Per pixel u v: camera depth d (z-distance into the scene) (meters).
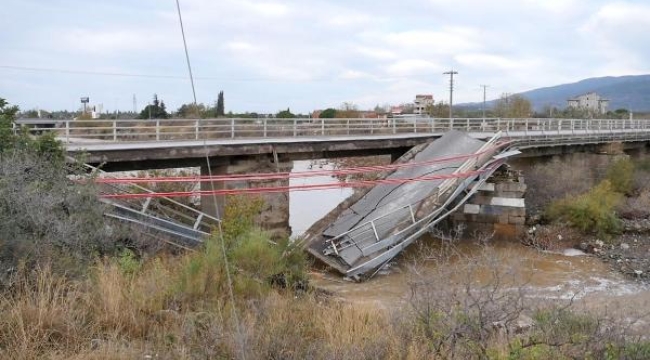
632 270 24.50
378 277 21.48
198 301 9.16
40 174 12.53
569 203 30.95
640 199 37.38
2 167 11.62
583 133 48.69
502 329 7.21
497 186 29.62
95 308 7.85
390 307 11.33
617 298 19.36
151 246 14.29
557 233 28.97
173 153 23.66
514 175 30.36
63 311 7.25
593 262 25.86
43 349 6.47
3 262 8.48
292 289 12.09
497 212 29.47
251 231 13.75
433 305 7.85
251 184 27.17
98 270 9.41
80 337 6.84
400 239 22.88
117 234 12.72
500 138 33.78
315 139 29.91
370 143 32.59
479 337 6.51
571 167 41.88
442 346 6.57
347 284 20.31
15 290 7.85
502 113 103.88
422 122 41.06
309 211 38.38
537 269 24.08
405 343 6.91
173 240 16.28
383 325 8.69
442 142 32.53
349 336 7.79
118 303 7.94
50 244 9.52
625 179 41.06
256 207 18.11
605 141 49.88
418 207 24.28
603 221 29.61
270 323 7.98
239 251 11.89
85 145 22.27
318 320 8.93
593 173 43.16
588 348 6.60
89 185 13.32
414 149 33.34
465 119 43.12
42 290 7.58
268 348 6.71
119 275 9.20
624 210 34.41
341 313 9.70
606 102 198.38
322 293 14.07
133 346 6.92
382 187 27.95
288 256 13.80
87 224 11.63
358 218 25.34
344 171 25.70
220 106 44.59
